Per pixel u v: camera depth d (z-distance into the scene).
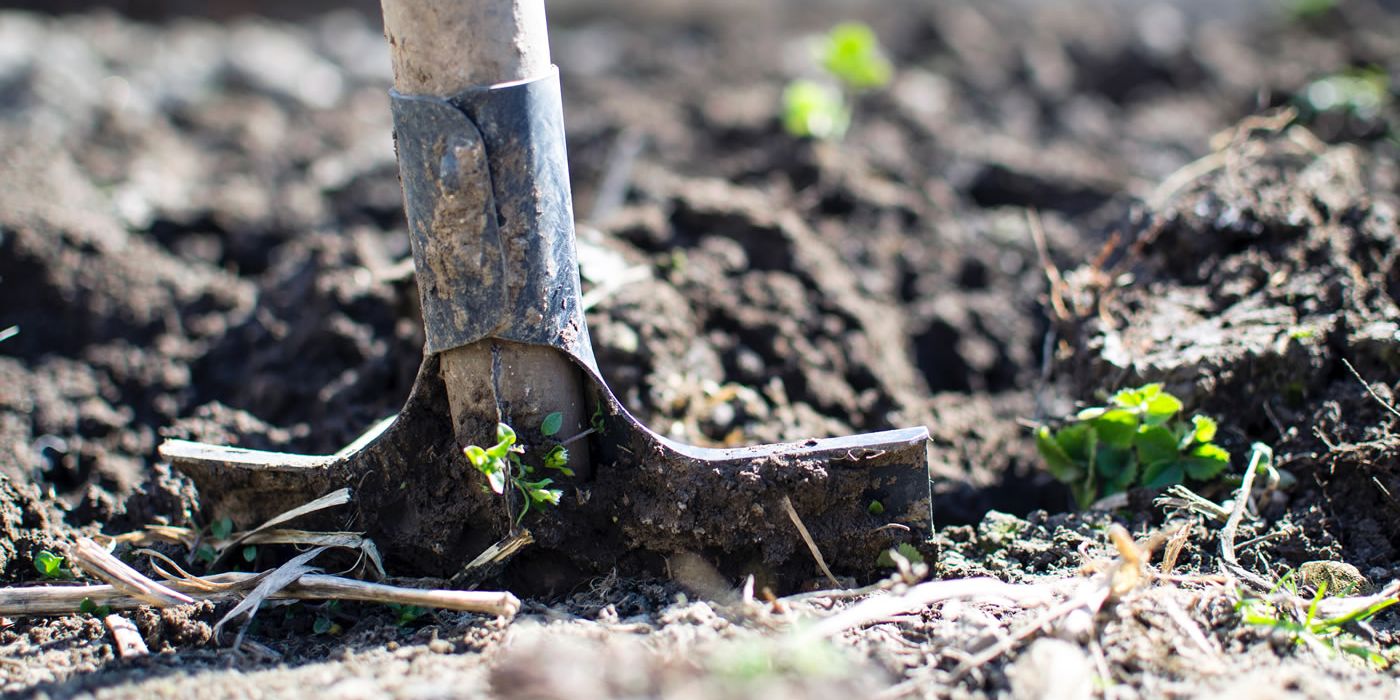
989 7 1.85
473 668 0.70
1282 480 0.79
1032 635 0.71
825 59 1.32
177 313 0.98
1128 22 1.74
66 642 0.74
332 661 0.72
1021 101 1.49
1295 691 0.69
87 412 0.91
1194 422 0.79
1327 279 0.84
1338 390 0.81
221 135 1.42
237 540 0.77
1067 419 0.82
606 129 1.37
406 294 0.92
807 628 0.70
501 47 0.70
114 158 1.30
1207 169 0.94
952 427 0.90
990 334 1.00
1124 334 0.85
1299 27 1.67
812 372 0.91
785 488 0.74
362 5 2.03
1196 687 0.69
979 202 1.23
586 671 0.69
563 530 0.74
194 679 0.70
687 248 0.96
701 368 0.90
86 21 1.84
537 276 0.71
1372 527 0.78
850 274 1.01
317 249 0.97
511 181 0.71
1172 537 0.76
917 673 0.70
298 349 0.92
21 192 1.01
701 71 1.62
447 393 0.74
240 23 1.97
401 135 0.71
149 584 0.74
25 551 0.78
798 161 1.21
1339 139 1.17
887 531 0.75
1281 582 0.74
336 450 0.87
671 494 0.74
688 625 0.72
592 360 0.74
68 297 0.97
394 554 0.76
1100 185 1.22
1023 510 0.86
